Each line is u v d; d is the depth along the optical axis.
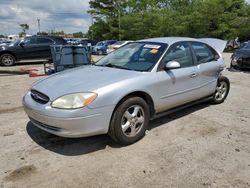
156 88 3.79
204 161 3.19
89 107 3.08
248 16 37.50
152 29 39.22
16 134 3.94
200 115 4.83
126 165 3.08
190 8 41.47
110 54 4.74
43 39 13.62
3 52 12.81
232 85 7.65
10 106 5.46
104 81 3.37
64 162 3.14
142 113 3.68
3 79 8.73
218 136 3.91
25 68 11.95
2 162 3.12
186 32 37.03
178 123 4.41
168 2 45.88
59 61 8.36
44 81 3.73
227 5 37.56
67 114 3.02
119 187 2.68
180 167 3.05
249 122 4.50
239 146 3.59
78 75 3.72
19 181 2.77
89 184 2.72
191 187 2.69
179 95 4.26
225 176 2.89
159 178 2.83
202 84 4.78
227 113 4.96
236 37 35.97
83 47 8.66
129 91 3.40
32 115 3.40
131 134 3.57
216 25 35.88
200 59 4.81
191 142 3.69
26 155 3.30
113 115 3.35
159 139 3.78
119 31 43.00
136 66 3.98
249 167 3.07
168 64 3.88
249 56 9.98
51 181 2.77
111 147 3.53
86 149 3.47
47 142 3.67
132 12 45.66
